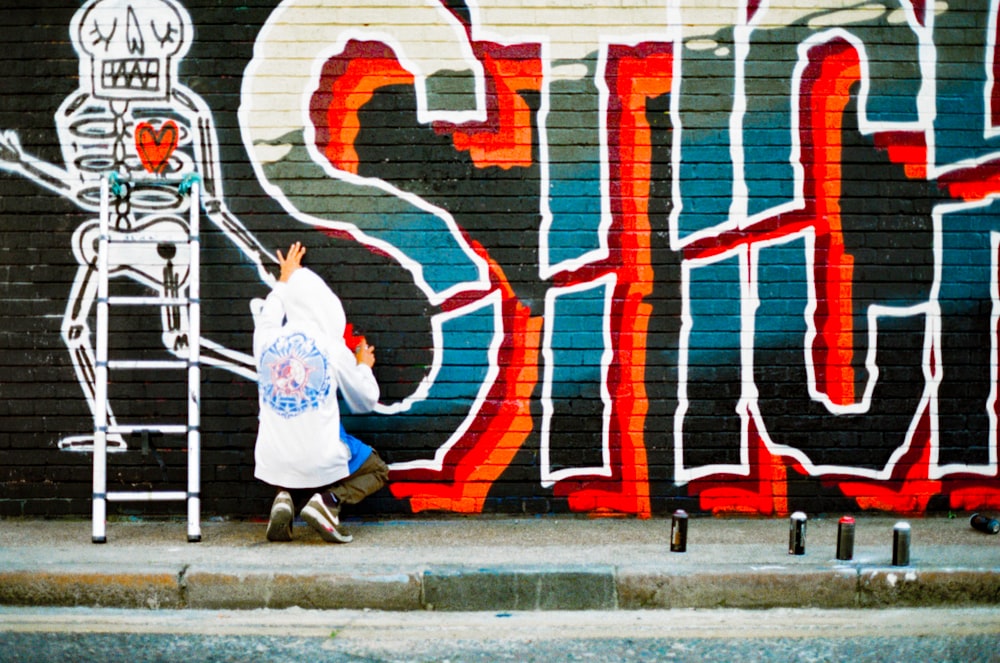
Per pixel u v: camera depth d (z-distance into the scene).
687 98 7.11
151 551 6.17
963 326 7.12
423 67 7.07
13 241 7.06
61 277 7.07
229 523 7.05
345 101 7.07
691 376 7.14
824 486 7.12
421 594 5.75
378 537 6.57
